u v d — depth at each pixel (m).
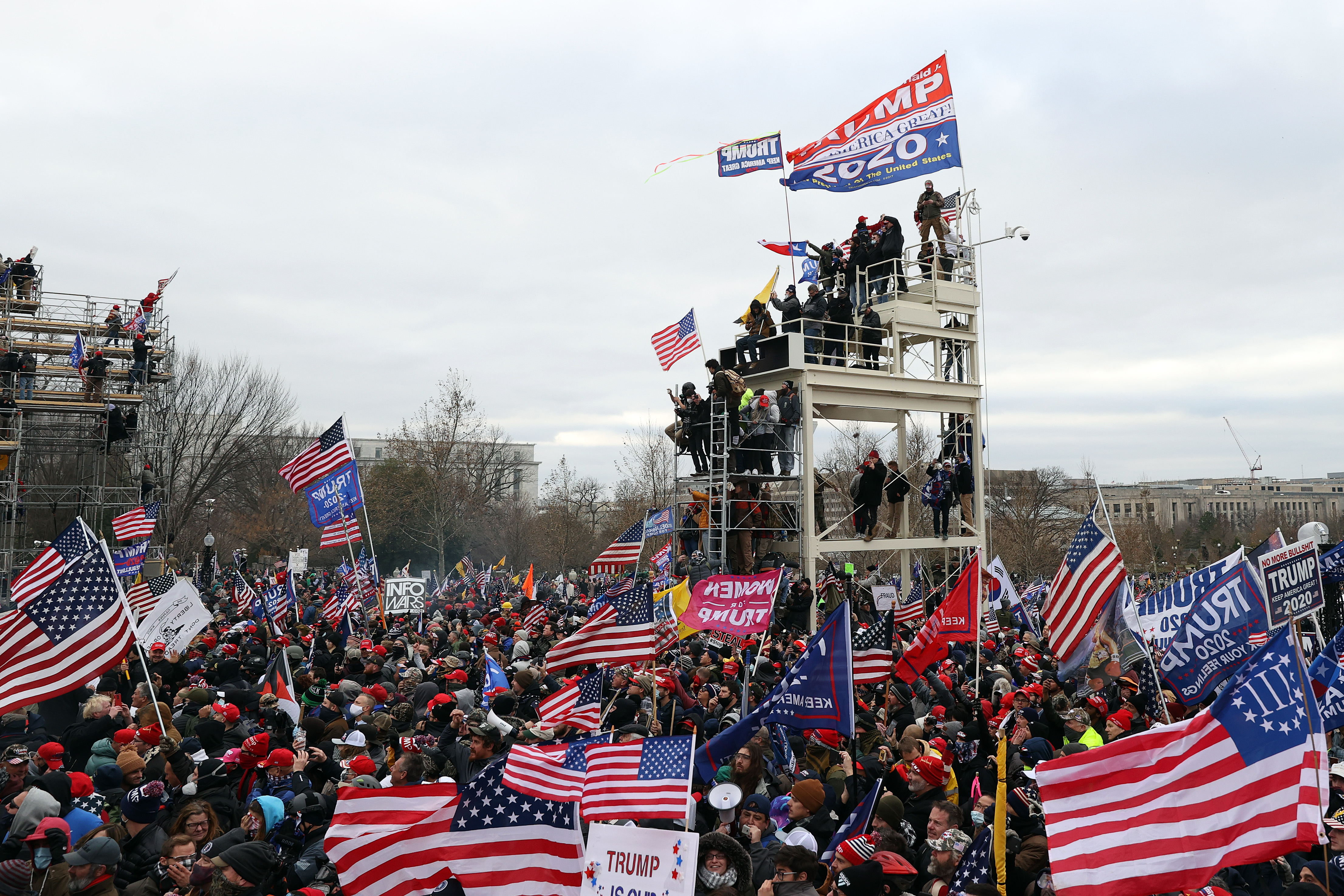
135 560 24.12
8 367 36.38
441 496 61.50
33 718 12.60
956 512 31.67
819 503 29.56
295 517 67.81
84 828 7.62
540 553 65.38
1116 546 10.91
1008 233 29.67
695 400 29.00
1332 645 11.49
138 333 41.28
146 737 9.79
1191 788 6.10
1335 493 172.75
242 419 59.44
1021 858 6.87
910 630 20.83
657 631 17.11
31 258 39.50
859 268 29.89
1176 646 11.96
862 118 29.92
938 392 29.69
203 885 6.55
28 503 40.25
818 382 27.53
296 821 8.02
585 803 6.91
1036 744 9.52
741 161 29.88
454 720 11.30
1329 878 7.21
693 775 9.38
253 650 18.34
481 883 6.66
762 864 7.39
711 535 27.77
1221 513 149.38
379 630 21.30
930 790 8.74
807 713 9.20
